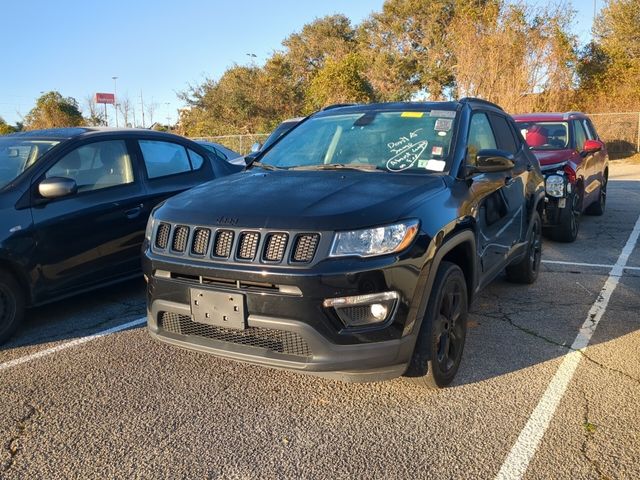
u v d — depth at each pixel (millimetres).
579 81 30562
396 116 4590
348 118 4781
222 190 3736
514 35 26359
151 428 3236
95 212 5121
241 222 3199
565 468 2824
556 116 9219
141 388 3730
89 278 5109
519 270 5840
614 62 30234
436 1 40188
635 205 11984
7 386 3779
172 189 5895
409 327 3186
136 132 5898
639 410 3379
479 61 26422
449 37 32812
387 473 2805
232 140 28281
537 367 3992
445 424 3248
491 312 5164
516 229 5168
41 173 4867
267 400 3555
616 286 5957
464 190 3900
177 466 2881
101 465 2891
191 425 3268
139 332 4766
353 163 4215
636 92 27828
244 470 2844
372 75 41844
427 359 3400
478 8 30609
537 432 3148
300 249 3047
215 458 2945
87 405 3512
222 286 3186
